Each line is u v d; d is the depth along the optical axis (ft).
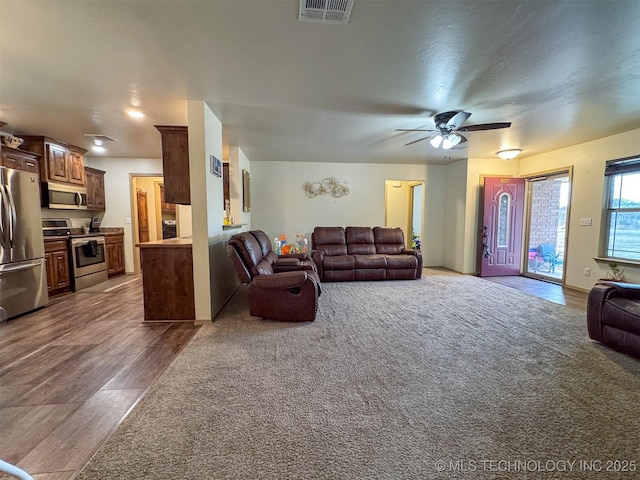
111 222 19.26
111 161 18.97
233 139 14.26
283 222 20.44
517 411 5.55
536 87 8.37
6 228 10.37
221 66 7.25
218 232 11.32
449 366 7.25
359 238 19.30
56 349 8.22
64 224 16.31
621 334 7.83
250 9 5.19
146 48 6.46
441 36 6.03
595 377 6.71
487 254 18.71
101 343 8.61
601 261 13.87
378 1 4.97
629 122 11.46
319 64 7.18
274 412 5.51
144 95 9.02
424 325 10.02
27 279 11.21
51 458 4.49
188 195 10.36
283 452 4.57
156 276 10.29
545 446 4.69
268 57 6.85
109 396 6.06
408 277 17.53
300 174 20.35
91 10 5.18
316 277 11.86
